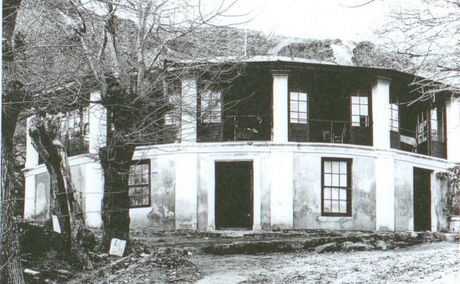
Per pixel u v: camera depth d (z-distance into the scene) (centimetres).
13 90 1227
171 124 2188
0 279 1212
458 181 2794
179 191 2559
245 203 2591
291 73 2611
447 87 1398
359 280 1525
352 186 2581
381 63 2688
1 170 1201
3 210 1201
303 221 2530
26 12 1445
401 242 2267
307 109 2614
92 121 2623
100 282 1552
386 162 2628
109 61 1864
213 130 2578
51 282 1501
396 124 2711
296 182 2542
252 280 1568
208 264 1819
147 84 1839
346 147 2591
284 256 1980
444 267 1659
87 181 2656
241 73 2517
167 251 1856
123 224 1859
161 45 1877
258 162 2552
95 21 1688
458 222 2766
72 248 1688
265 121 2641
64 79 1452
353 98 2667
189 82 2036
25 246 1595
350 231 2492
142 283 1543
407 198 2677
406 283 1476
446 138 2891
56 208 1706
